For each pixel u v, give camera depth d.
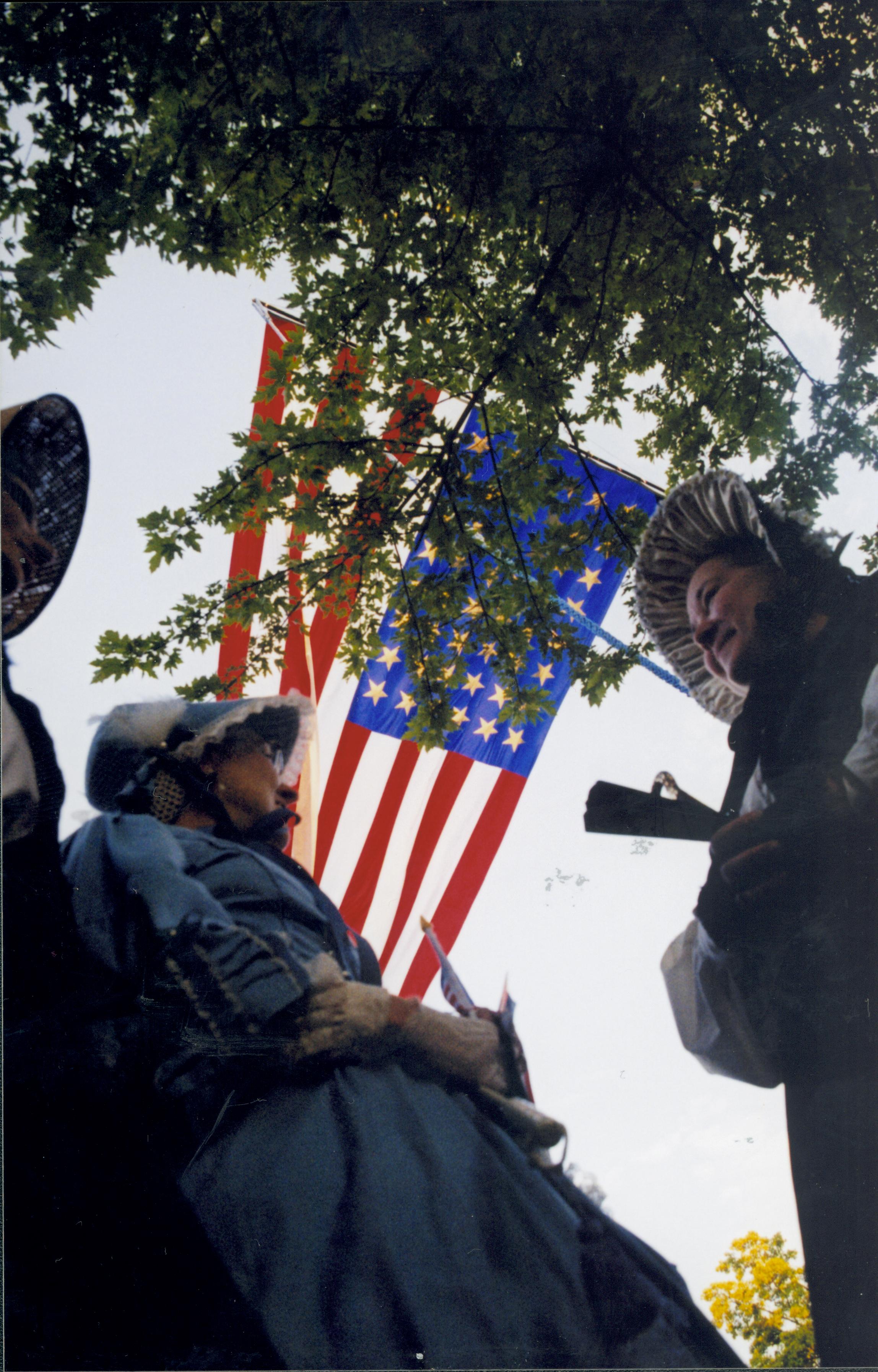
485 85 1.40
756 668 1.63
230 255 1.44
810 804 1.59
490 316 1.52
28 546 1.51
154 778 1.48
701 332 1.57
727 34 1.40
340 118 1.39
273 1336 1.21
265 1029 1.35
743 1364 1.27
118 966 1.35
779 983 1.55
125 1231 1.24
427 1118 1.34
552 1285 1.27
